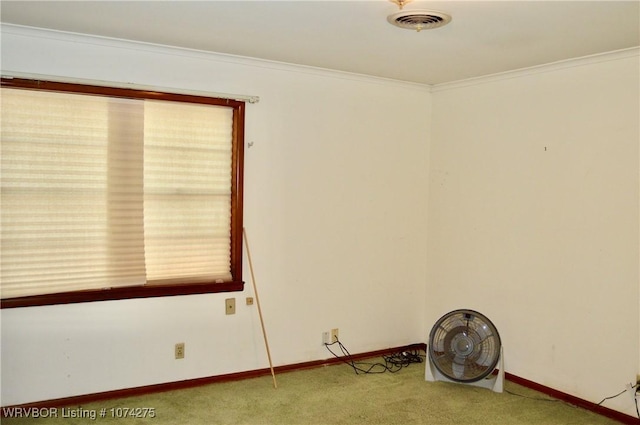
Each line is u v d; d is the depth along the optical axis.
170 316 3.84
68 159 3.47
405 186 4.77
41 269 3.44
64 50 3.42
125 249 3.68
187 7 2.78
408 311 4.86
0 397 3.37
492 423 3.46
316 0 2.61
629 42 3.27
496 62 3.83
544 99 3.94
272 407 3.62
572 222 3.78
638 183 3.42
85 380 3.59
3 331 3.36
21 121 3.34
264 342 4.20
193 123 3.84
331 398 3.79
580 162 3.72
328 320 4.47
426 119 4.85
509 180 4.19
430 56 3.70
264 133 4.09
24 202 3.38
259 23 3.03
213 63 3.87
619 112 3.51
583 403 3.71
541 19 2.82
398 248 4.77
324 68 4.19
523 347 4.11
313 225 4.35
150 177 3.73
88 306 3.57
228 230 4.03
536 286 4.01
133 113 3.64
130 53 3.61
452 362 3.98
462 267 4.58
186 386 3.90
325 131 4.35
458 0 2.55
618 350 3.54
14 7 2.87
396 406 3.69
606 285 3.59
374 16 2.83
